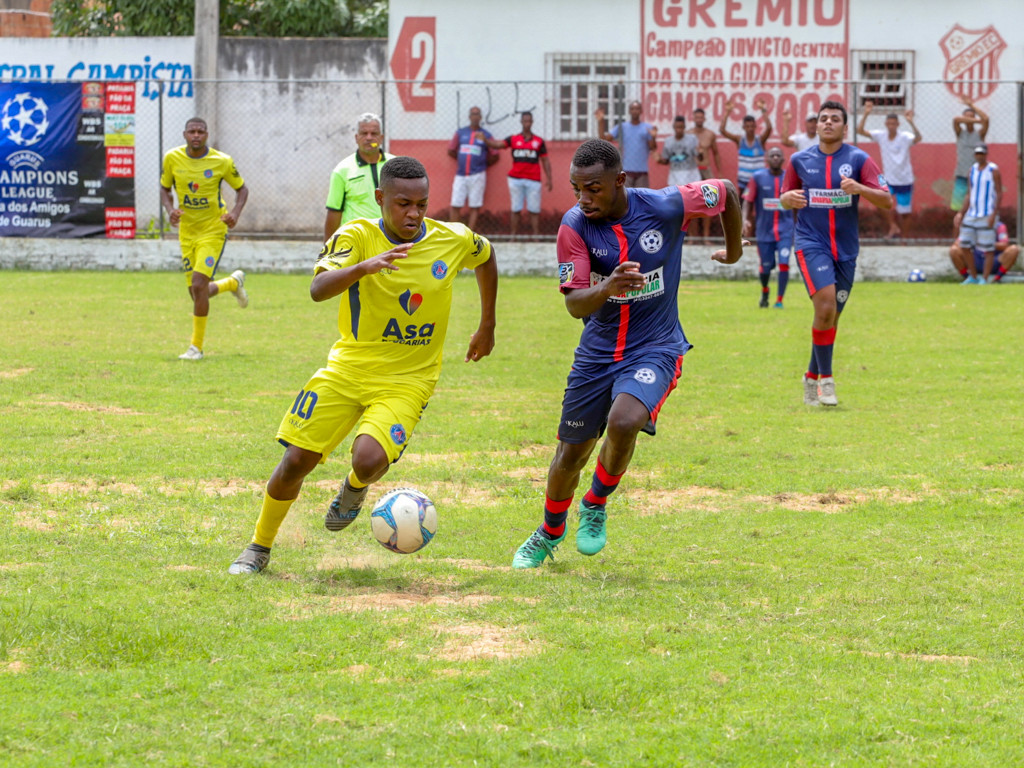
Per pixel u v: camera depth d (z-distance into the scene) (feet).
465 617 31.24
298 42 161.68
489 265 37.45
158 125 154.30
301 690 25.81
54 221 149.59
